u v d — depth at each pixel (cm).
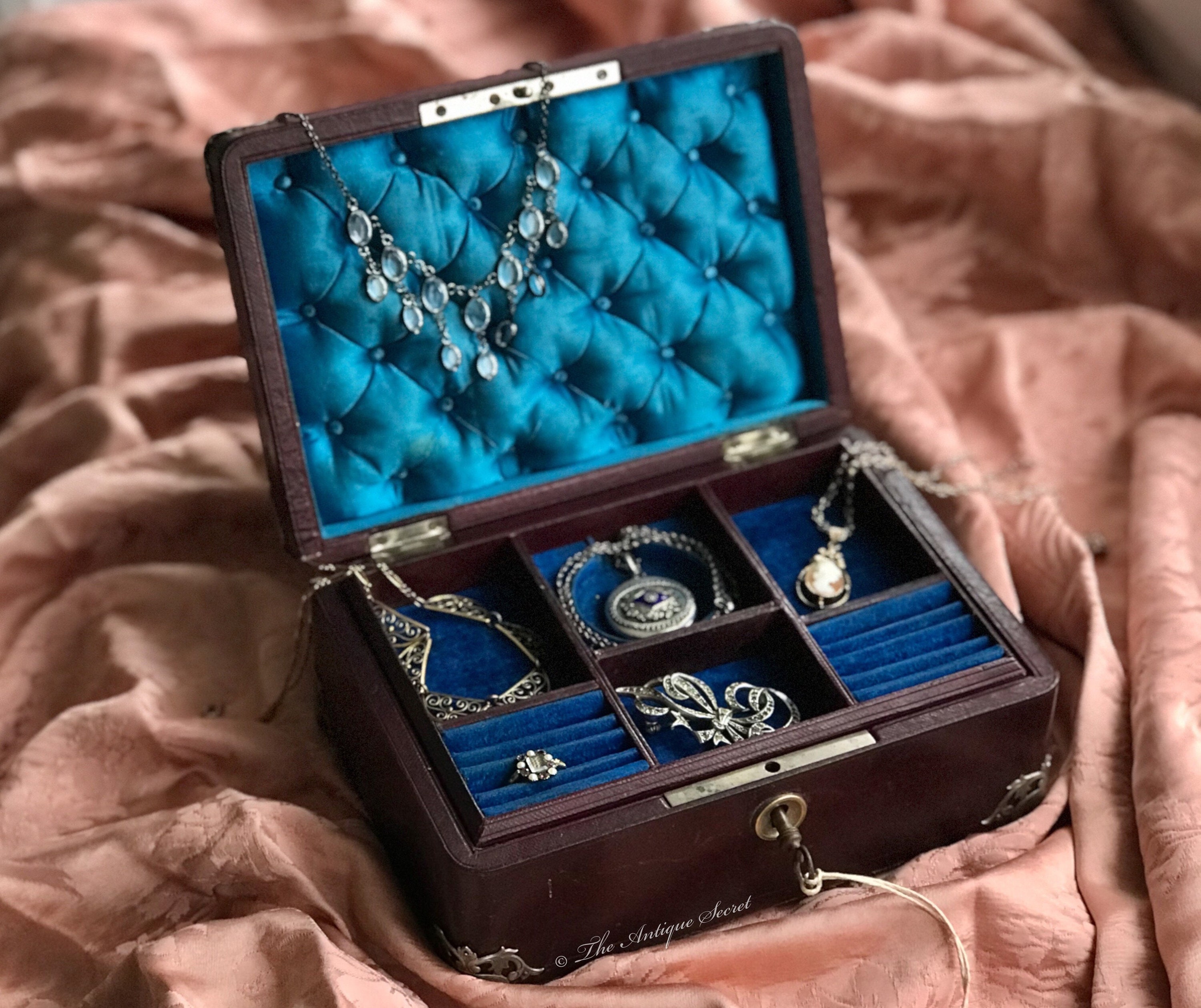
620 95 81
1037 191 107
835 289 86
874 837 76
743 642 80
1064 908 75
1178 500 90
